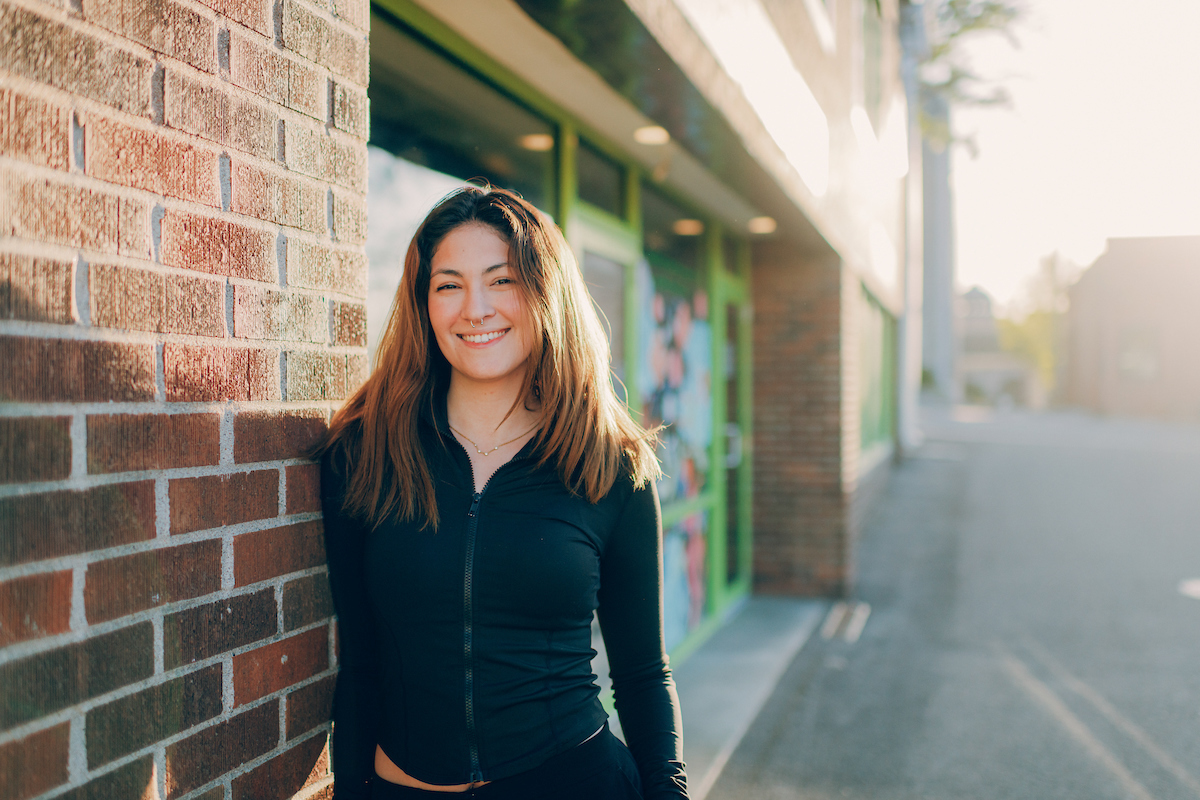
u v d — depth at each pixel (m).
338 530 1.36
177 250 1.11
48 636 0.94
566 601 1.36
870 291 9.98
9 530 0.90
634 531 1.48
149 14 1.06
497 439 1.48
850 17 7.07
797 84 4.78
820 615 6.15
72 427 0.97
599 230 3.89
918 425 27.80
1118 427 28.97
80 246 0.97
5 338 0.89
